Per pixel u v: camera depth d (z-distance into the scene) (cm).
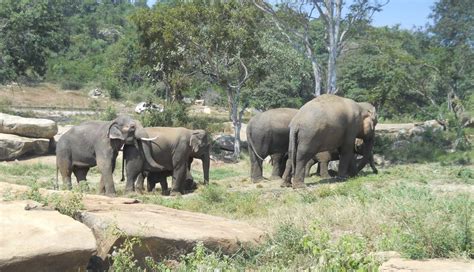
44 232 670
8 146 2388
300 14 2805
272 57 3111
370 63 4491
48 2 3991
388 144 2623
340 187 1436
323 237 675
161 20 3148
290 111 2006
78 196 843
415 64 3275
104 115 3834
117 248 747
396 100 3731
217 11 3016
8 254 613
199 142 1852
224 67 3081
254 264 802
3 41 3728
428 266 712
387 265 720
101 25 10262
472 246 784
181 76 3266
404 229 893
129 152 1716
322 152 1817
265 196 1480
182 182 1808
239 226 918
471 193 1338
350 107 1723
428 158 2403
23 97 5581
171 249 773
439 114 3222
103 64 7250
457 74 3456
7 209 744
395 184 1445
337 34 2755
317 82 2838
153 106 3712
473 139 2955
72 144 1642
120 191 1745
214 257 710
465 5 4550
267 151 1992
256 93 4375
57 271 646
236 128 3092
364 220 1019
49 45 3919
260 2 2836
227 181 2081
